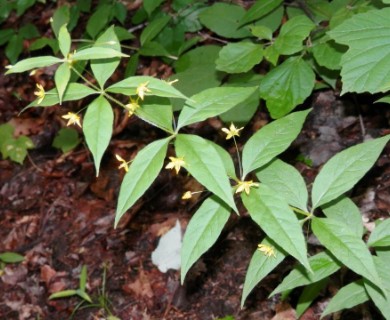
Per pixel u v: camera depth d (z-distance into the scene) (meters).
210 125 1.09
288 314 0.82
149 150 0.49
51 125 1.31
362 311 0.77
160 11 1.08
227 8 0.92
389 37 0.59
